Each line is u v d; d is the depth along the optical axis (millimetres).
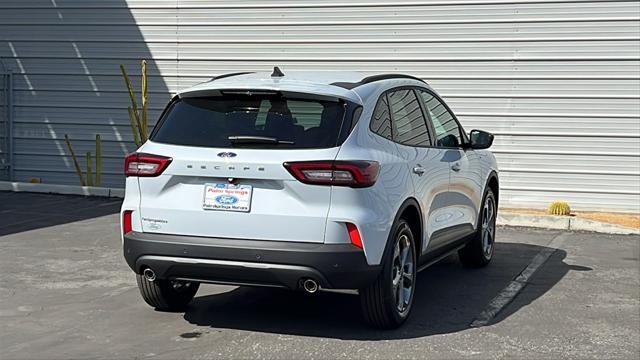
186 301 6738
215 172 5699
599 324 6504
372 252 5680
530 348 5824
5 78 15219
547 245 10289
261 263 5590
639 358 5633
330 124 5793
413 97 7176
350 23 13570
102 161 14938
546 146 12977
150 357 5504
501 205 13227
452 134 7879
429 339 5992
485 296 7434
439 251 7293
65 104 15023
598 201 12859
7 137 15312
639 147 12641
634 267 8883
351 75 6668
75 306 6809
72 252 9047
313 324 6371
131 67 14633
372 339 5969
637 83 12562
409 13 13312
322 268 5512
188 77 14375
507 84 13031
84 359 5453
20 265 8344
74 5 14781
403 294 6324
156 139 6023
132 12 14516
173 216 5801
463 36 13133
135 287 7508
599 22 12609
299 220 5562
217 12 14125
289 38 13859
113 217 11617
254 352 5625
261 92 5953
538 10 12812
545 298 7383
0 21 15195
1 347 5691
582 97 12773
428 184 6762
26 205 12719
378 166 5824
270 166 5586
